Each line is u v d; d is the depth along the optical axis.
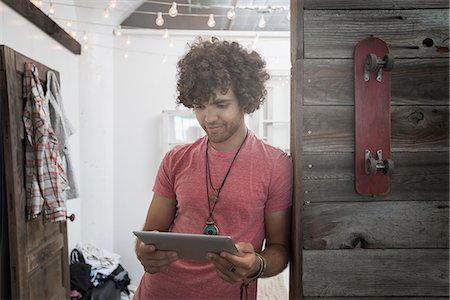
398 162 0.93
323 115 0.92
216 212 0.96
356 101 0.91
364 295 0.93
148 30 2.76
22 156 1.72
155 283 1.03
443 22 0.92
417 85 0.92
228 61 0.92
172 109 2.81
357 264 0.93
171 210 1.06
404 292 0.93
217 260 0.83
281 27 2.64
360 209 0.93
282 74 2.10
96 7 2.53
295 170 0.93
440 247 0.93
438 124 0.93
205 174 0.97
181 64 0.97
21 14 1.89
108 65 2.74
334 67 0.92
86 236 2.71
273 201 0.97
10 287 1.64
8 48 1.59
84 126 2.69
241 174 0.96
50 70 2.03
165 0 2.38
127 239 2.84
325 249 0.93
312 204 0.93
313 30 0.92
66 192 2.08
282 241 0.99
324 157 0.92
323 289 0.93
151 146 2.84
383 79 0.91
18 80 1.71
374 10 0.92
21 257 1.63
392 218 0.93
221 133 0.94
